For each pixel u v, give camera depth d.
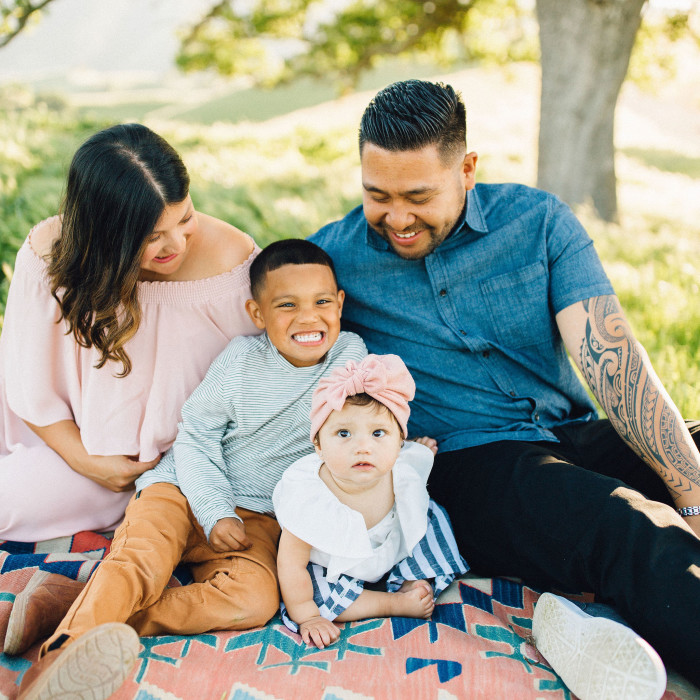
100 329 2.41
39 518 2.54
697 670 1.69
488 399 2.52
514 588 2.26
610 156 9.62
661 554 1.78
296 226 5.77
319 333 2.40
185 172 2.32
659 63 12.67
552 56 9.43
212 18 14.23
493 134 17.16
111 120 16.62
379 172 2.21
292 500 2.18
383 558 2.21
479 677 1.80
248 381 2.44
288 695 1.75
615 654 1.63
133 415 2.60
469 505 2.26
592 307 2.39
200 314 2.58
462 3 13.19
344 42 14.70
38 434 2.64
